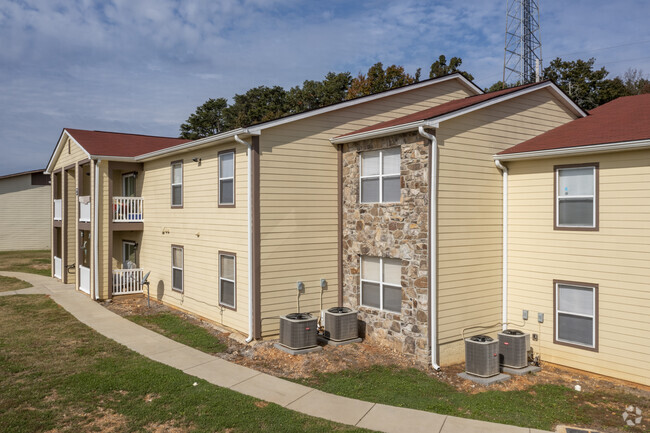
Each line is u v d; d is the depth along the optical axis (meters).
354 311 11.91
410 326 10.73
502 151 11.93
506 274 11.98
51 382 8.55
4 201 33.62
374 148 11.82
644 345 9.63
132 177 18.77
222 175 12.86
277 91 53.00
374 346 11.53
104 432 6.77
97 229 16.42
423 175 10.51
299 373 9.61
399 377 9.66
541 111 12.98
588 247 10.52
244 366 9.91
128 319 13.79
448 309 10.70
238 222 12.10
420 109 14.87
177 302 15.16
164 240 15.98
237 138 11.39
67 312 14.54
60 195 22.39
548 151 10.77
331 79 45.19
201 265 13.84
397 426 7.36
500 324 11.91
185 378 8.98
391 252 11.30
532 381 9.84
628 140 9.56
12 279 21.20
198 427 7.00
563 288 10.99
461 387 9.32
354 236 12.41
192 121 55.94
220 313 12.93
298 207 12.15
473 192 11.30
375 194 11.95
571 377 10.22
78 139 18.19
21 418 7.07
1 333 11.92
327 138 12.73
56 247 21.91
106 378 8.81
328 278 12.67
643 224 9.70
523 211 11.69
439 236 10.54
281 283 11.84
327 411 7.83
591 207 10.51
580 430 7.41
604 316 10.23
